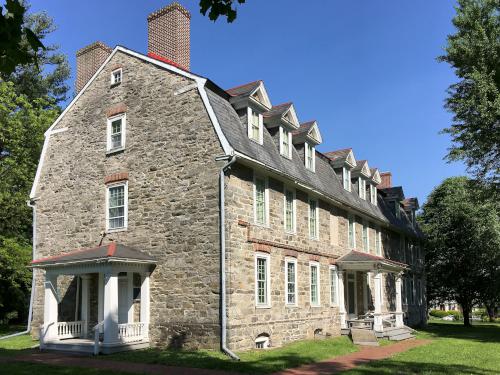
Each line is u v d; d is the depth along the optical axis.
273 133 20.33
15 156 26.70
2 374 12.05
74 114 20.91
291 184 19.95
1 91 26.38
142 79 18.94
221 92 18.31
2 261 25.33
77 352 16.05
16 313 30.42
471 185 23.84
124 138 18.95
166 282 16.78
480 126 21.81
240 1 6.33
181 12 20.45
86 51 23.39
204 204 16.42
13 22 5.17
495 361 15.23
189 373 12.27
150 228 17.53
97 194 19.42
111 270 15.96
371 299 27.94
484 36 21.48
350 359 15.48
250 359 14.33
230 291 15.62
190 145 17.08
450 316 68.06
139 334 16.61
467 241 37.88
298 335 19.44
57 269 17.41
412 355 16.56
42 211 21.03
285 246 19.19
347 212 25.84
